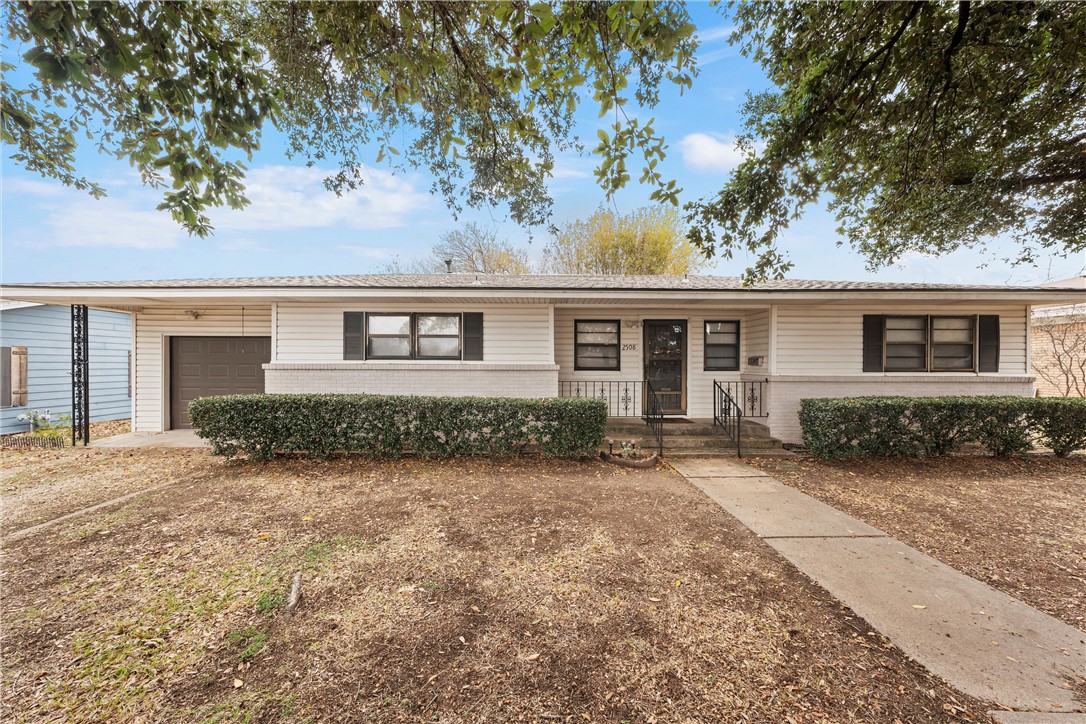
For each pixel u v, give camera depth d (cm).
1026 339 812
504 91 321
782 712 195
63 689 209
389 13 282
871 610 277
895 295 725
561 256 2359
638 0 213
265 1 306
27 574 317
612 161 287
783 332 816
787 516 446
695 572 326
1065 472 616
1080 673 220
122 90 246
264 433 667
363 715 194
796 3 411
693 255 2198
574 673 220
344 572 321
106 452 746
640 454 664
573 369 931
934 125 429
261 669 223
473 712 196
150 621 262
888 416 681
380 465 641
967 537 394
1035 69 412
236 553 352
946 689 209
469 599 287
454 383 823
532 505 470
